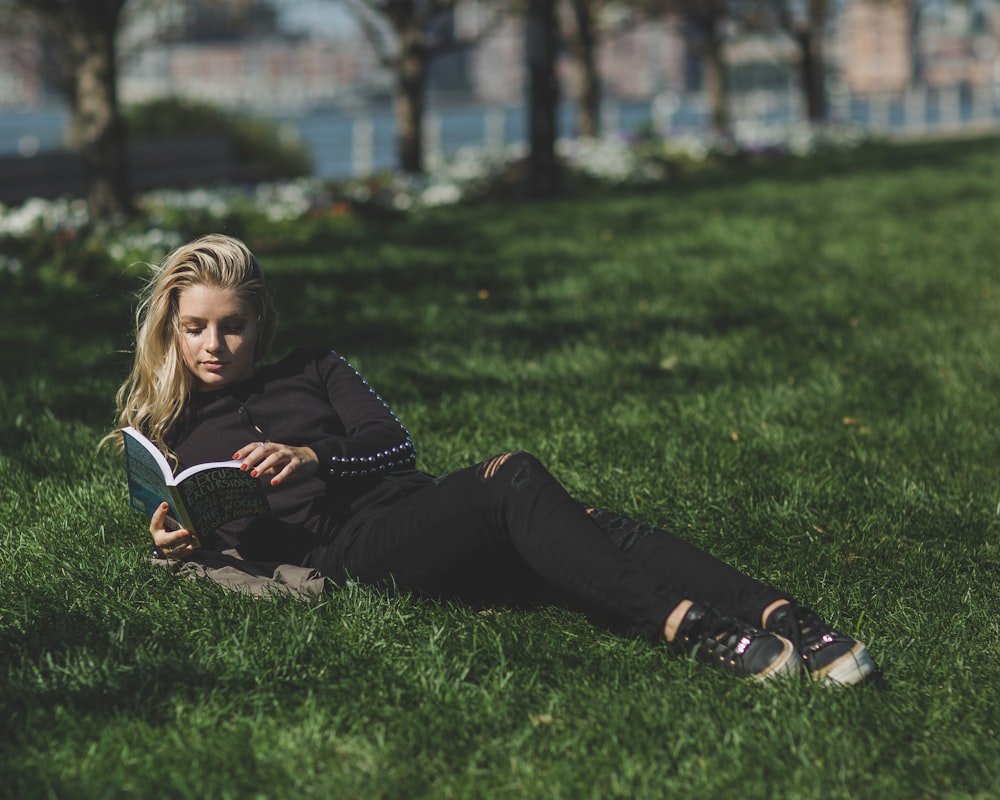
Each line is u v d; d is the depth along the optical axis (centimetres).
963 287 820
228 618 307
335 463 304
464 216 1266
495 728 261
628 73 7256
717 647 276
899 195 1380
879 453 468
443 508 294
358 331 688
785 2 2794
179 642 300
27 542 373
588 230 1120
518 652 294
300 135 2594
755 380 580
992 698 276
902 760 248
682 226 1143
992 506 413
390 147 2898
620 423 502
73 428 499
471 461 449
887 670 289
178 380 314
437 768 247
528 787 240
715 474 438
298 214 1229
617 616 280
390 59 1848
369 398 325
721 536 382
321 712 264
